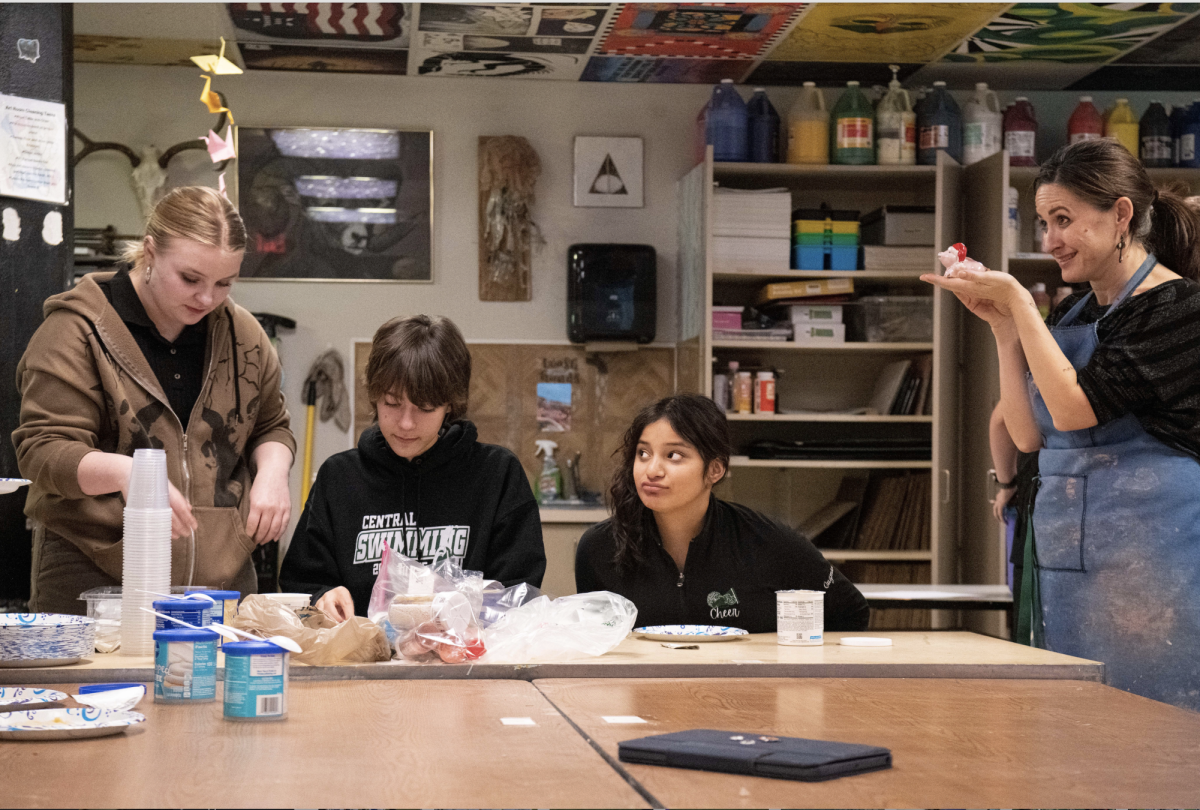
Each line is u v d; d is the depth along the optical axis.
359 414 5.55
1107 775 1.26
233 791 1.15
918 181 5.56
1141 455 2.29
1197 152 5.44
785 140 5.70
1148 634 2.26
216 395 2.40
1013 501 3.24
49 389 2.21
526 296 5.65
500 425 5.62
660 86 5.74
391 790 1.16
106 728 1.39
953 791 1.19
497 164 5.58
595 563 2.50
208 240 2.17
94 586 2.32
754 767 1.24
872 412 5.48
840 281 5.35
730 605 2.42
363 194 5.58
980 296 2.30
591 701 1.64
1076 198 2.29
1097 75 5.62
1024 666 1.90
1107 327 2.31
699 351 5.25
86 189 5.37
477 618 1.99
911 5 4.69
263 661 1.49
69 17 3.13
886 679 1.85
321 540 2.43
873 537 5.36
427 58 5.33
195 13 4.75
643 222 5.73
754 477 5.66
